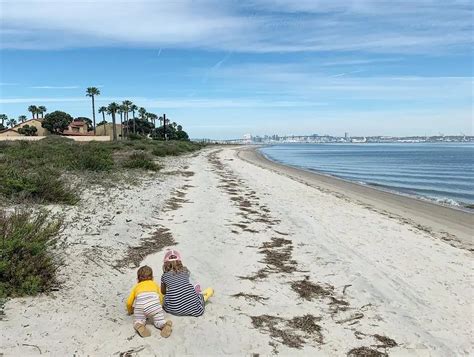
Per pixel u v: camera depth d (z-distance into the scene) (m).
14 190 11.86
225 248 9.57
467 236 12.80
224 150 92.75
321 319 6.20
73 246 8.33
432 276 8.42
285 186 23.34
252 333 5.64
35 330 5.12
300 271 8.29
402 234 12.25
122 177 19.69
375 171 41.44
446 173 38.81
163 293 6.16
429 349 5.49
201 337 5.44
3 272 5.98
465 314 6.65
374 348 5.45
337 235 11.48
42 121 104.88
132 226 10.70
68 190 12.81
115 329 5.44
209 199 16.39
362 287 7.55
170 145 63.59
